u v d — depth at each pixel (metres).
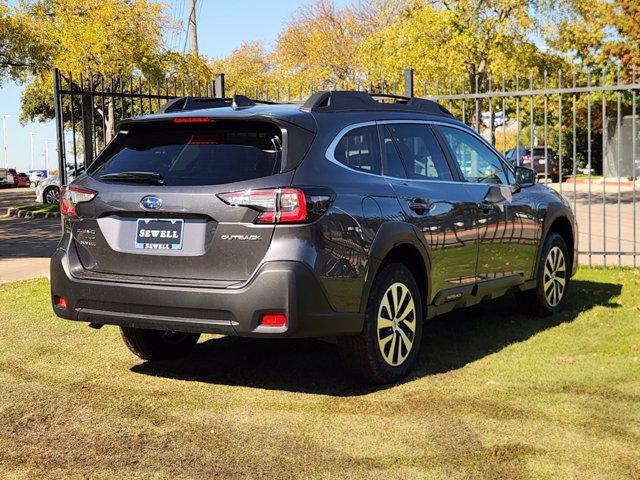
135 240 4.52
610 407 4.29
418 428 4.01
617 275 9.17
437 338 6.07
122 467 3.56
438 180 5.43
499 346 5.76
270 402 4.48
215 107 5.40
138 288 4.41
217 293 4.21
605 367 5.10
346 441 3.85
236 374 5.11
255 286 4.16
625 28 28.19
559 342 5.83
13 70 28.42
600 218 18.55
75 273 4.70
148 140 4.76
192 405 4.44
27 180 60.62
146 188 4.49
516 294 6.81
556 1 22.77
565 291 7.07
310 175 4.34
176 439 3.90
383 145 5.05
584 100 28.39
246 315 4.18
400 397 4.54
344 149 4.70
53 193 27.58
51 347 5.85
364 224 4.53
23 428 4.08
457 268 5.45
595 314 6.85
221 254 4.27
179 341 5.52
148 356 5.38
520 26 22.48
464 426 4.03
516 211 6.20
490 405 4.35
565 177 34.19
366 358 4.62
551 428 3.98
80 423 4.15
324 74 41.62
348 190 4.51
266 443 3.83
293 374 5.09
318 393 4.65
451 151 5.73
